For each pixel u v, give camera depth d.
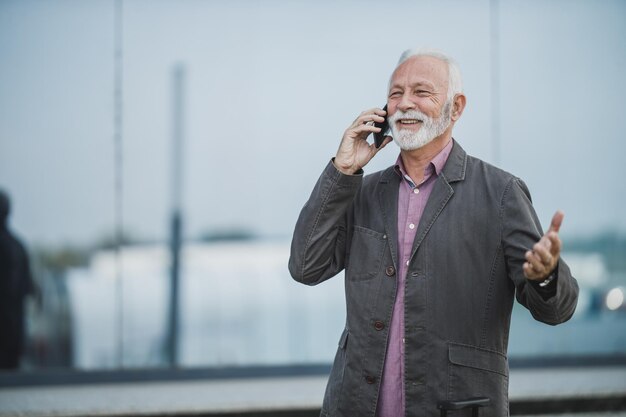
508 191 3.45
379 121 3.56
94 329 7.17
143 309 7.20
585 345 7.57
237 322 7.26
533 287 3.17
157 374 7.20
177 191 7.23
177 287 7.23
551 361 7.54
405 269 3.49
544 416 6.36
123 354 7.18
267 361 7.29
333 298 7.34
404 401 3.41
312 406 6.25
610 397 6.45
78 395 6.68
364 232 3.60
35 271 7.13
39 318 7.12
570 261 7.55
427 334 3.40
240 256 7.27
